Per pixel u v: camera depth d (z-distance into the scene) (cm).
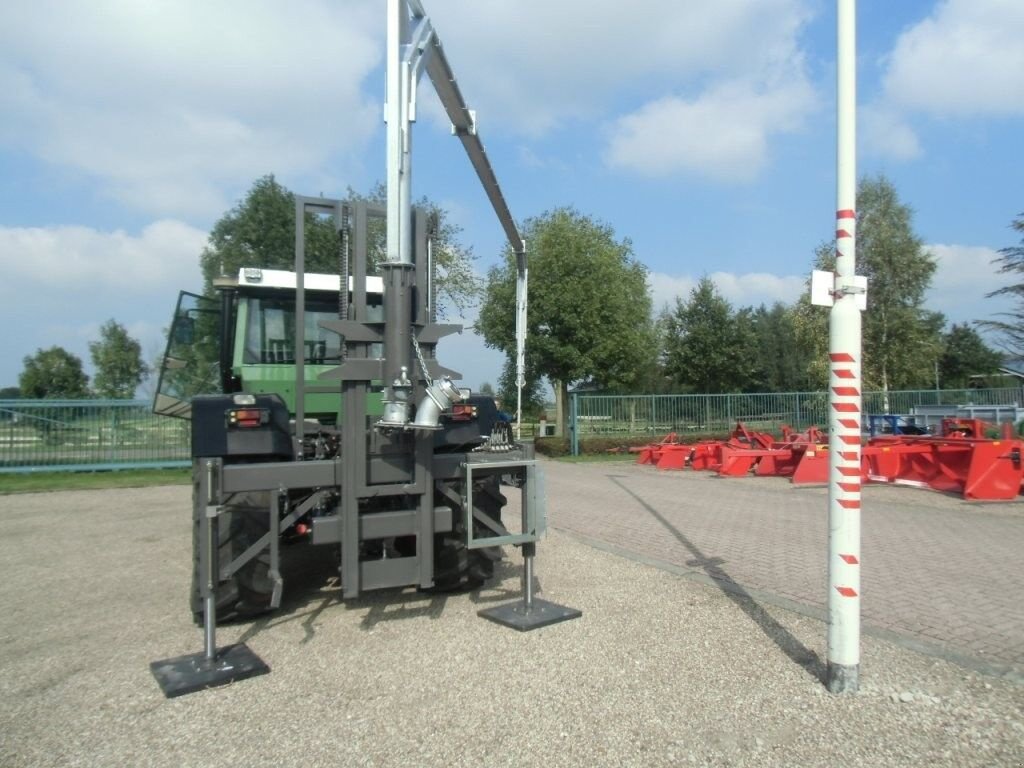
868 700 422
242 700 440
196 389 749
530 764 358
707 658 491
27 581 772
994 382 5716
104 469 1983
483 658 500
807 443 1572
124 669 498
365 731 395
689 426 2569
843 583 431
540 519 584
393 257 517
